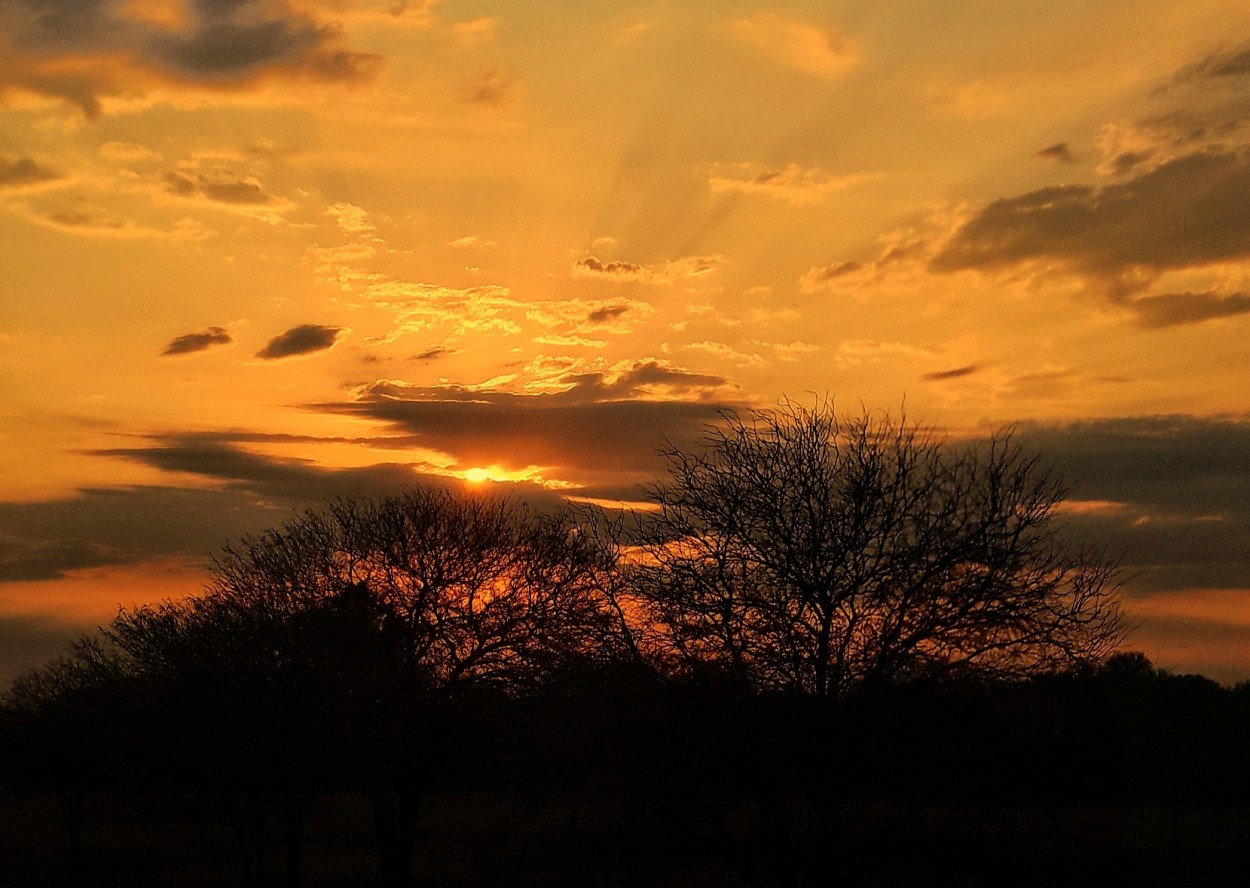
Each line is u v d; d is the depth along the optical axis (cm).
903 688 1873
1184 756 2452
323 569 3603
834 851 1817
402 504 3684
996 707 1873
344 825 5903
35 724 5038
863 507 1966
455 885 3103
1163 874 2191
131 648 3784
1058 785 1850
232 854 4991
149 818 6062
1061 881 1886
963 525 1953
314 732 3322
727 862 1945
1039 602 1903
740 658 1928
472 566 3431
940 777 1830
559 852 2217
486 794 4762
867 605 1938
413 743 3266
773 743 1852
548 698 2245
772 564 1959
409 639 3331
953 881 1827
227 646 3494
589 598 2397
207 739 3500
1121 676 2048
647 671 1966
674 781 1906
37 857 5034
